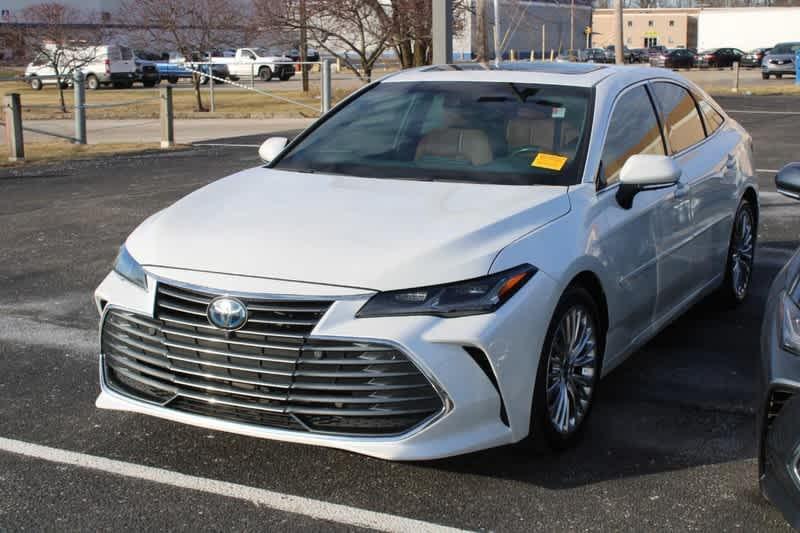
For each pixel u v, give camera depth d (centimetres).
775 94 3231
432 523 357
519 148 470
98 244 859
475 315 360
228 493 381
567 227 414
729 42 7006
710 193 569
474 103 507
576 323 416
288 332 358
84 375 521
